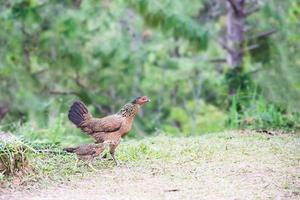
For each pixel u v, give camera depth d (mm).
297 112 14547
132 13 22594
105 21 20625
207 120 22406
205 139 12602
